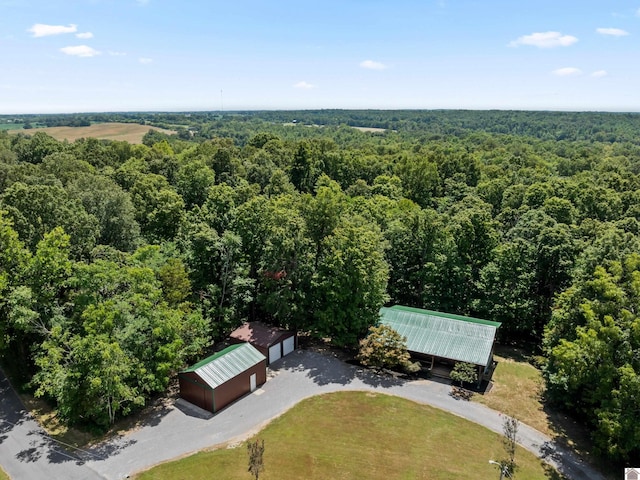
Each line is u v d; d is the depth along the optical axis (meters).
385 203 67.06
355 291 39.59
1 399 33.22
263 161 95.62
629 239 38.47
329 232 44.03
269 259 40.91
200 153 101.56
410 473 26.30
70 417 29.12
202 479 25.16
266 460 26.91
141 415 31.50
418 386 36.00
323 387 35.47
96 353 27.34
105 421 29.33
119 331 30.12
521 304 43.69
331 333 40.50
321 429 30.16
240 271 42.31
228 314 41.12
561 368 29.56
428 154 105.88
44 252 32.25
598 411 26.78
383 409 32.59
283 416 31.50
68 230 41.66
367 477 25.89
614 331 27.28
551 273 45.12
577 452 28.53
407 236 50.09
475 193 83.62
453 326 39.50
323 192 46.00
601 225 51.62
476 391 35.53
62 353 30.66
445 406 33.28
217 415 31.55
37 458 26.77
